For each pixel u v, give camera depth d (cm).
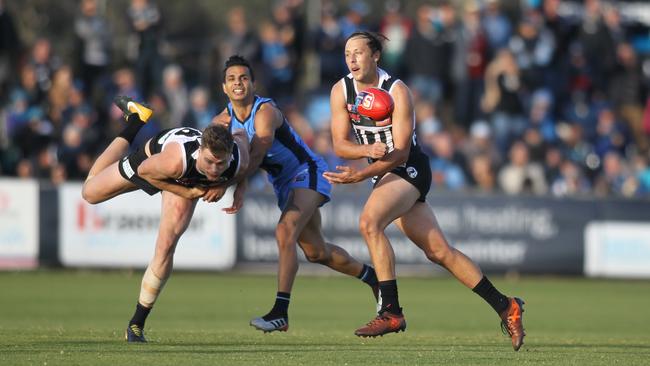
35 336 2742
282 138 2906
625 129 6988
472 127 6775
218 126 2453
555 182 6141
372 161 2789
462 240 5666
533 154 6159
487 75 6875
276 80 6706
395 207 2589
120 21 8006
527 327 3853
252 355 2320
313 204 2927
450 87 6994
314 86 7206
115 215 5462
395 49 6869
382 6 9356
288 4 6875
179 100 6247
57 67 6303
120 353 2309
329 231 5550
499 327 3806
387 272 2589
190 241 5488
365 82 2619
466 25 6919
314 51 7500
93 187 2672
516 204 5712
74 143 5731
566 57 7206
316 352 2409
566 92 7144
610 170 6412
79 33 6438
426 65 6744
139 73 6288
